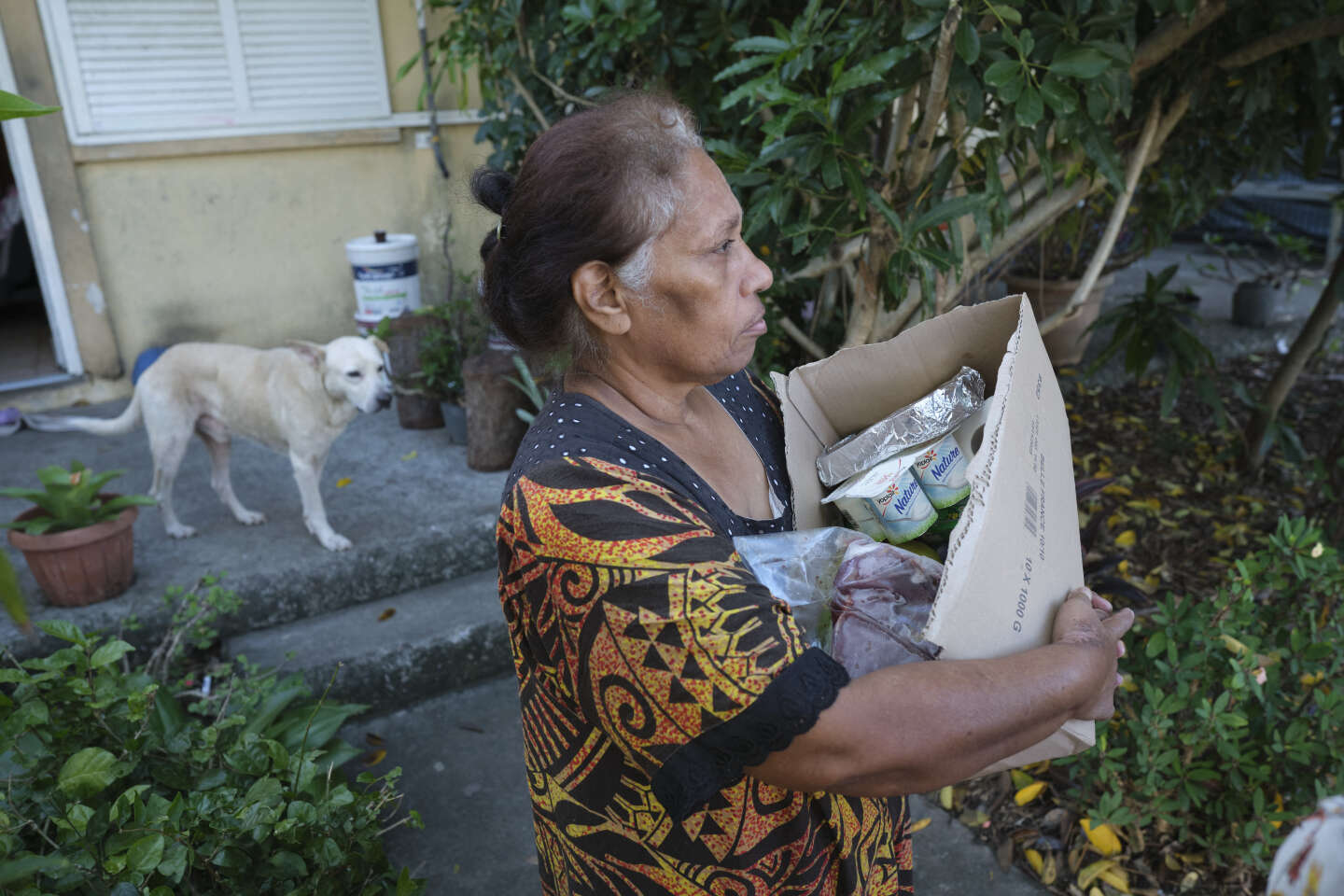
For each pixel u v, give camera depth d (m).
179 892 1.77
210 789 1.97
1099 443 4.41
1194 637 2.15
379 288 4.91
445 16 5.28
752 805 0.91
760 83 1.90
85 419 3.38
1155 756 2.10
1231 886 2.16
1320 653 2.09
